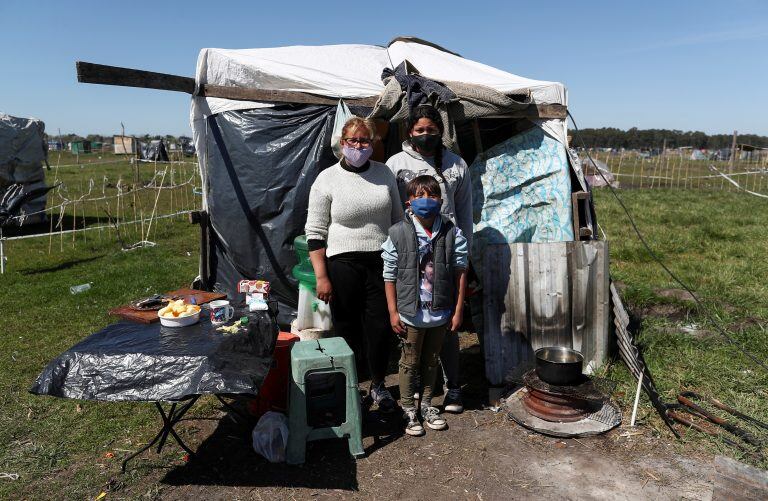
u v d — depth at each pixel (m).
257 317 3.17
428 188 3.18
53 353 4.69
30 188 11.34
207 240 5.22
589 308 4.14
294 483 2.92
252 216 4.90
